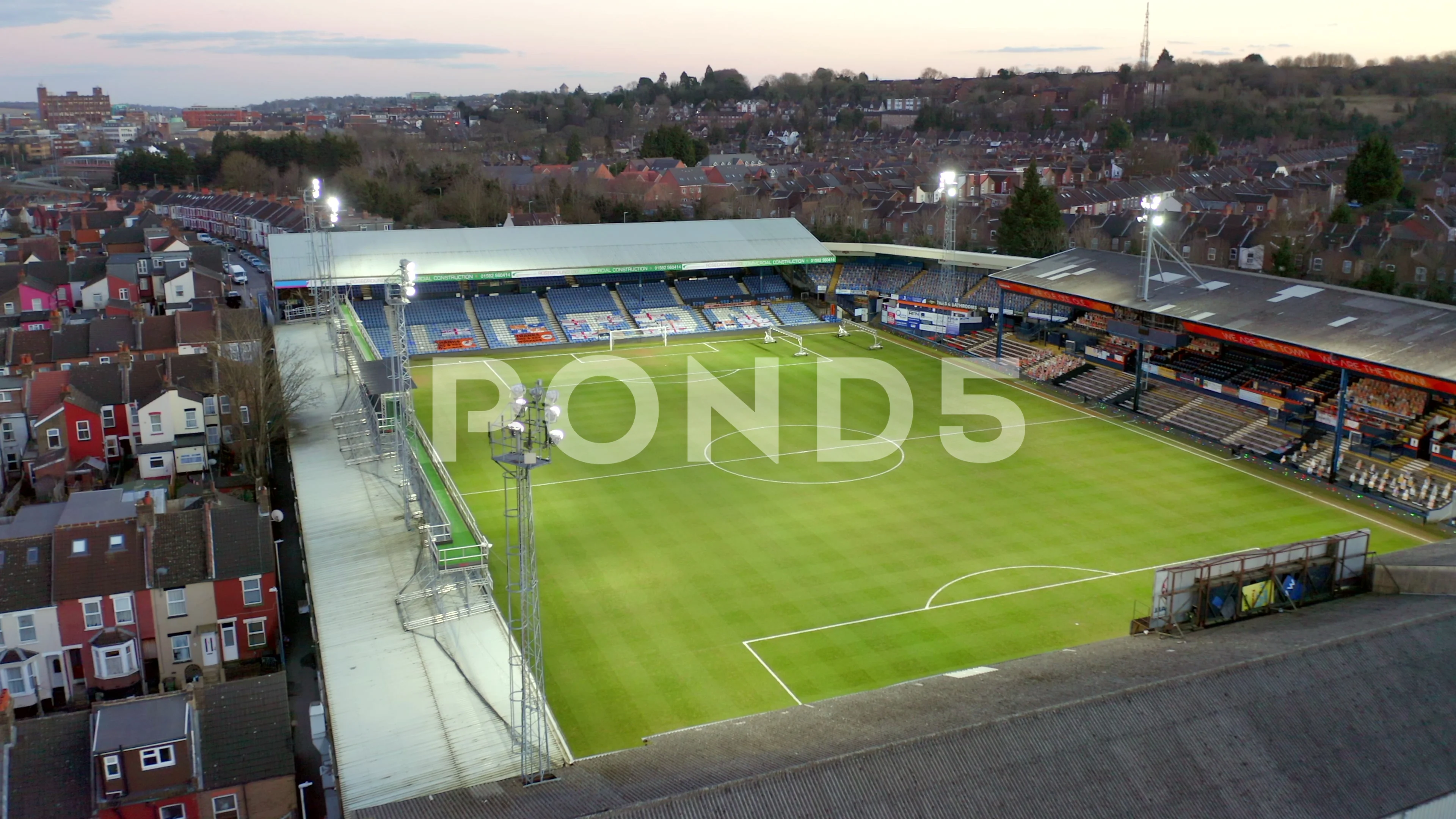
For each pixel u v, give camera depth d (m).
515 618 60.44
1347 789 36.91
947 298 135.50
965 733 36.94
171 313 131.25
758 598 63.50
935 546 71.00
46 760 43.59
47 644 55.88
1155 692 39.44
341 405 91.44
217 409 93.12
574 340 132.25
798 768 34.94
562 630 59.44
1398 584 50.66
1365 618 46.47
